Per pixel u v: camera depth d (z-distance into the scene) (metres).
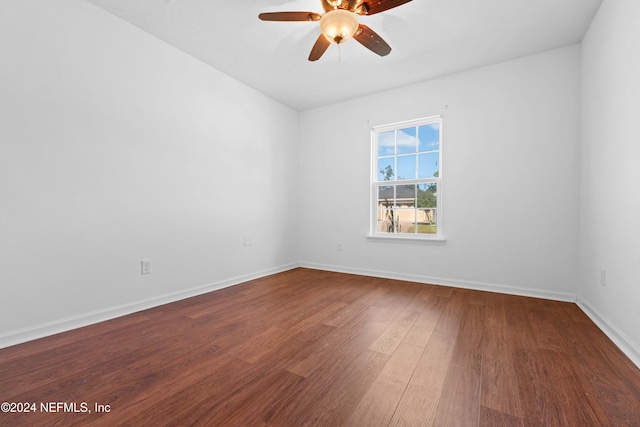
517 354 1.64
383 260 3.63
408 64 2.96
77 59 2.02
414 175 3.51
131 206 2.34
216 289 3.04
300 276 3.70
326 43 2.13
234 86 3.28
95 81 2.12
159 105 2.54
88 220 2.08
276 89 3.58
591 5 2.10
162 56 2.56
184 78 2.74
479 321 2.14
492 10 2.16
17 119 1.76
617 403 1.20
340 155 3.98
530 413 1.15
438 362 1.55
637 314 1.57
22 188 1.78
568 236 2.63
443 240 3.19
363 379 1.39
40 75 1.85
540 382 1.36
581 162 2.54
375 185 3.78
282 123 4.03
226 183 3.18
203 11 2.19
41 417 1.12
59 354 1.63
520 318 2.20
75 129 2.02
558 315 2.27
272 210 3.85
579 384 1.34
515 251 2.86
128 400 1.23
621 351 1.67
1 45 1.70
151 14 2.22
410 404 1.21
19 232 1.77
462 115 3.12
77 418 1.12
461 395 1.26
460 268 3.14
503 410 1.17
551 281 2.71
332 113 4.05
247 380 1.38
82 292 2.05
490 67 2.97
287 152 4.13
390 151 3.69
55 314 1.92
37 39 1.84
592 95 2.28
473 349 1.70
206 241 2.96
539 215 2.76
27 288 1.80
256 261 3.58
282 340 1.82
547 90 2.72
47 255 1.89
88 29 2.08
